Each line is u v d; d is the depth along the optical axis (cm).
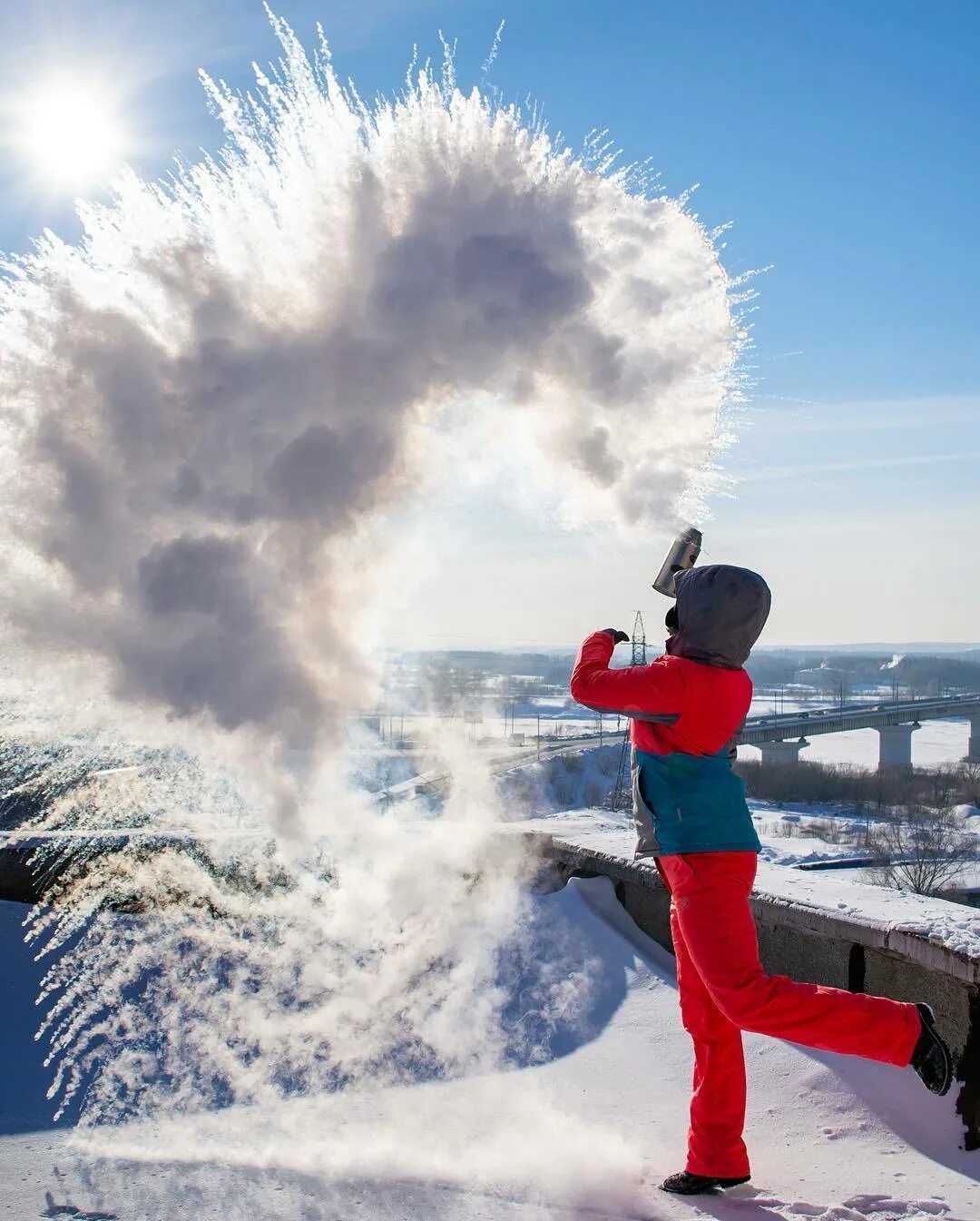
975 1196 236
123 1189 229
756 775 6919
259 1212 219
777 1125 280
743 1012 239
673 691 261
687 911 253
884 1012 236
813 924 322
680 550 297
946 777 7294
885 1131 269
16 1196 224
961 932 281
